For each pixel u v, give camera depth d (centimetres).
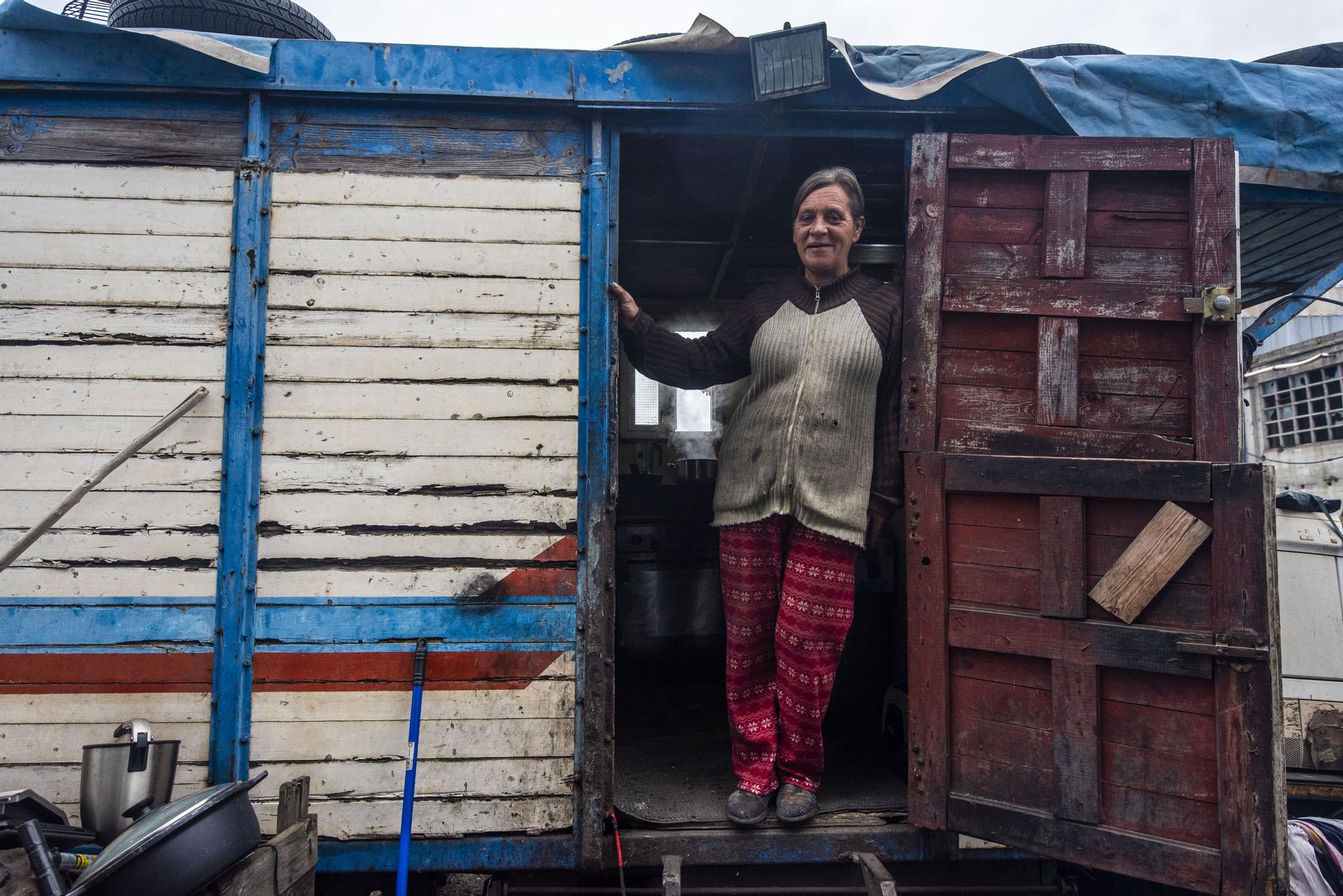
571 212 264
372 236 258
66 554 244
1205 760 220
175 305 253
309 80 255
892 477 258
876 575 366
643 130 268
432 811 244
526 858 245
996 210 255
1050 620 235
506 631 251
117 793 221
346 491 252
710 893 247
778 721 265
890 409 259
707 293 508
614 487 256
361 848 242
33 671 242
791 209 371
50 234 252
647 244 412
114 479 247
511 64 260
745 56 262
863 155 306
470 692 248
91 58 250
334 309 255
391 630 249
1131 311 245
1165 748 224
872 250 314
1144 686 228
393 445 254
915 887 256
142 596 245
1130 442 242
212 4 304
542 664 251
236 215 254
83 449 247
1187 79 271
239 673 244
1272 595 215
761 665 262
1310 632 471
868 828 252
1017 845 234
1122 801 227
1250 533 217
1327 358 1171
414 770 233
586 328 260
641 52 262
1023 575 241
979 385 252
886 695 325
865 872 230
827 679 252
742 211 365
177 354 251
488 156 264
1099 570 234
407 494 253
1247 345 435
